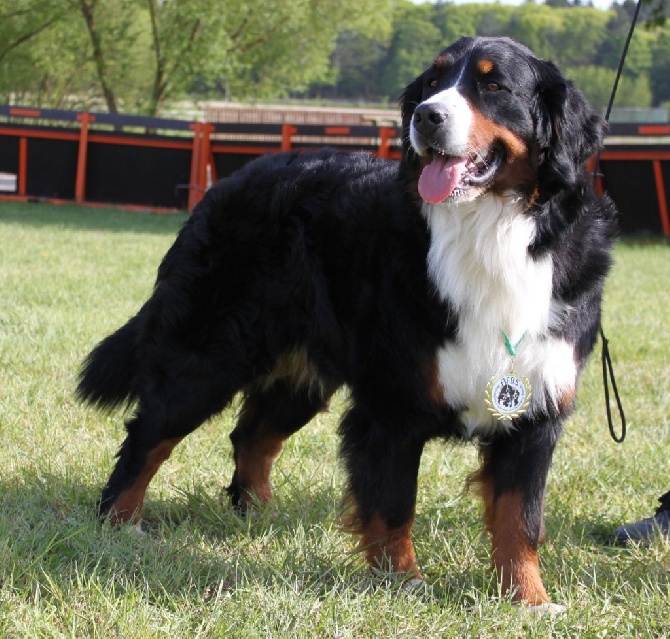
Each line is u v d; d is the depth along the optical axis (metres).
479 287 3.43
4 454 4.80
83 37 26.14
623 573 3.80
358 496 3.63
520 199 3.42
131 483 4.13
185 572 3.57
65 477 4.49
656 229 17.09
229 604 3.27
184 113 30.59
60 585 3.36
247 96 29.00
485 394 3.49
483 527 4.17
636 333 8.55
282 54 27.36
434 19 48.91
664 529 4.20
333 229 3.81
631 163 16.72
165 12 24.92
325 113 29.86
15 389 5.88
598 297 3.63
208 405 4.14
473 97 3.39
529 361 3.47
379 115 29.31
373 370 3.59
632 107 42.12
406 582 3.58
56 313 8.11
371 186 3.81
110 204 19.53
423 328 3.48
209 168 19.23
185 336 4.09
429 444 5.27
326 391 4.26
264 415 4.50
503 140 3.40
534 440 3.55
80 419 5.48
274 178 4.06
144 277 10.59
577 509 4.53
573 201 3.50
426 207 3.49
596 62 39.81
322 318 3.83
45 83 28.72
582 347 3.59
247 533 4.05
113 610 3.16
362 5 27.52
